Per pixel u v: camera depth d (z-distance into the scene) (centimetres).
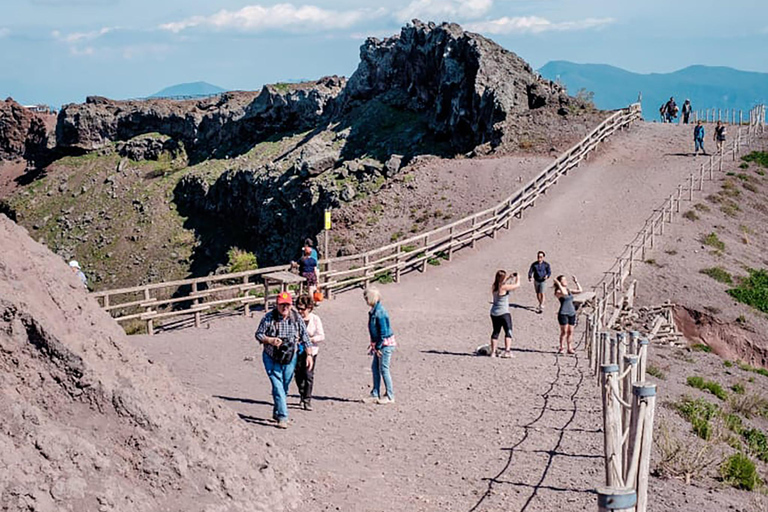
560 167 4066
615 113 5041
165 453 723
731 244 3284
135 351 858
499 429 1213
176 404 810
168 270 6994
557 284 1877
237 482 766
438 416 1292
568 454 1082
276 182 6059
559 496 910
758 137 4734
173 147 9131
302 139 7088
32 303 736
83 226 8344
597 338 1638
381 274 2948
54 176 9594
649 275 2867
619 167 4234
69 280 861
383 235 4034
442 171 4525
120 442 710
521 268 2972
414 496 896
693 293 2750
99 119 9781
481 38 5534
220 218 7175
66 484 619
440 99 5547
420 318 2350
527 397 1430
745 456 1273
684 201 3644
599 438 1161
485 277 2888
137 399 741
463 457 1067
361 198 5028
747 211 3688
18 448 621
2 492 580
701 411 1542
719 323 2598
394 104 6284
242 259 5062
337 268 3559
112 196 8688
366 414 1295
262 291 3128
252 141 8088
